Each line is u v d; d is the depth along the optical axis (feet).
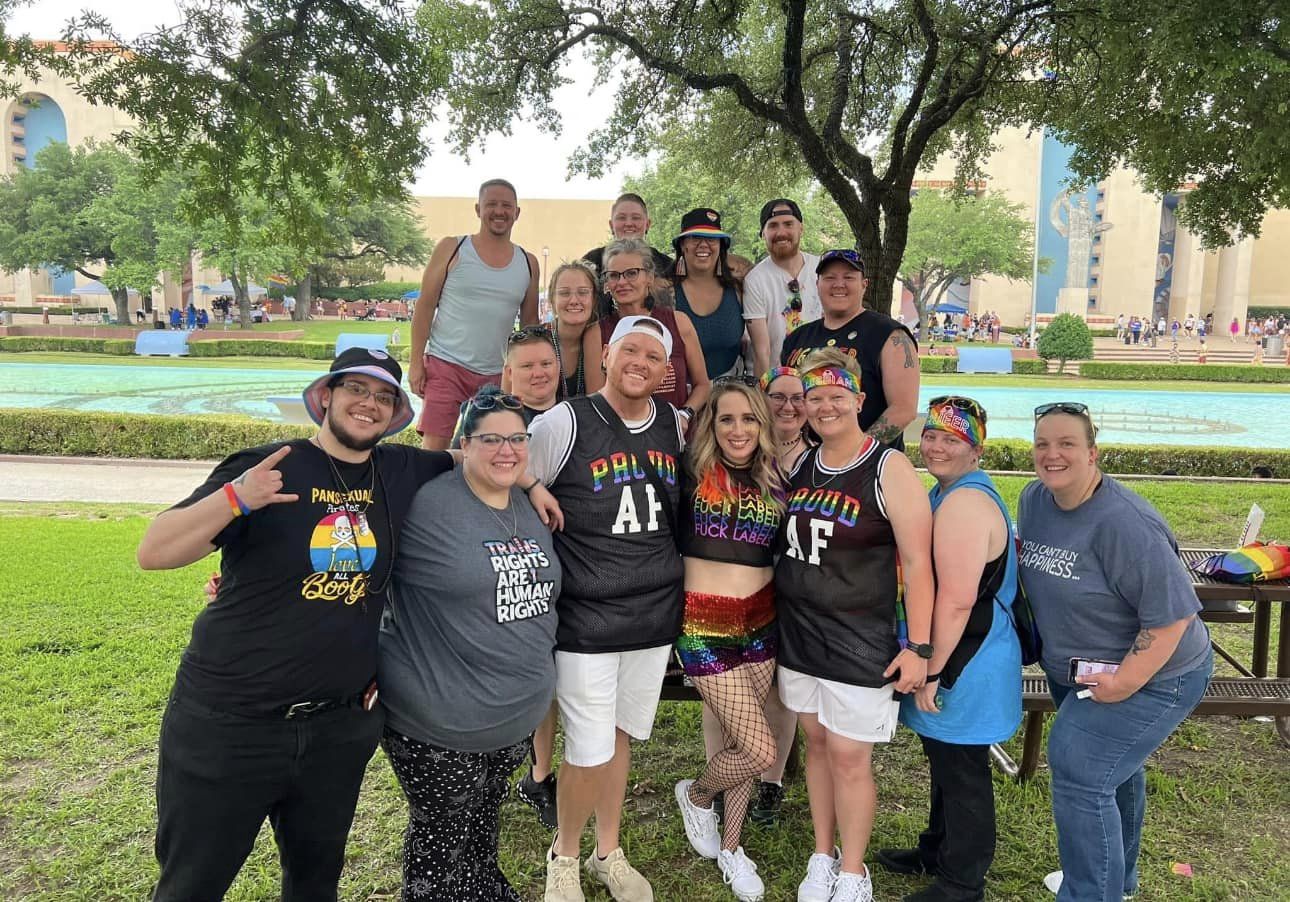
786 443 10.18
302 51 20.25
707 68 28.86
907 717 9.43
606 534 9.05
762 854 10.88
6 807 11.34
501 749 8.39
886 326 11.92
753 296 14.64
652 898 9.82
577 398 9.50
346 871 10.32
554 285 12.26
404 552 7.83
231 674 6.78
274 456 6.61
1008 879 10.33
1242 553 12.84
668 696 11.21
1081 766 8.49
